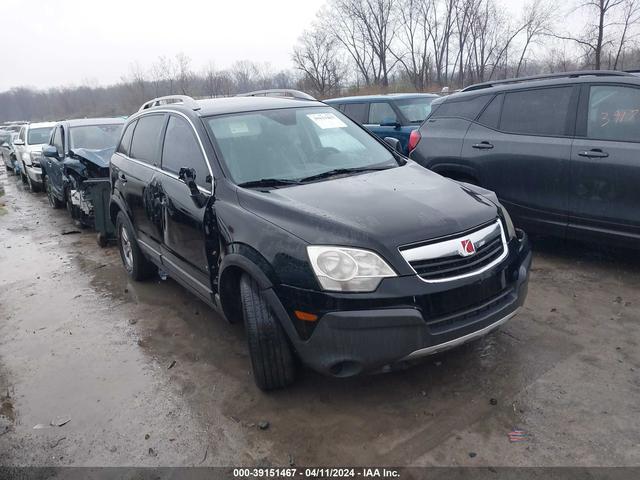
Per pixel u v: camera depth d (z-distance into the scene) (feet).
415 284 9.41
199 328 14.80
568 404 10.24
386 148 15.25
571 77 16.84
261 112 14.62
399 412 10.37
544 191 16.94
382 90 119.34
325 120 15.21
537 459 8.91
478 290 9.96
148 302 16.96
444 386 11.09
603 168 15.37
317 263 9.56
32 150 42.37
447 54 127.34
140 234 17.21
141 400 11.49
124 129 19.11
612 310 13.92
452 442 9.45
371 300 9.27
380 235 9.62
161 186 14.61
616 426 9.55
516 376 11.25
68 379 12.64
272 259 10.11
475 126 18.99
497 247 10.77
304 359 10.03
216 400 11.25
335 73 135.13
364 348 9.36
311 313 9.57
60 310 16.94
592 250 18.38
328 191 11.56
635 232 15.07
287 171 12.97
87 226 28.66
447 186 12.25
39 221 31.76
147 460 9.62
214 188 12.35
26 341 14.87
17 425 10.99
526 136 17.39
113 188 18.97
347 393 11.09
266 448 9.67
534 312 14.08
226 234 11.41
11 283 20.06
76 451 10.03
